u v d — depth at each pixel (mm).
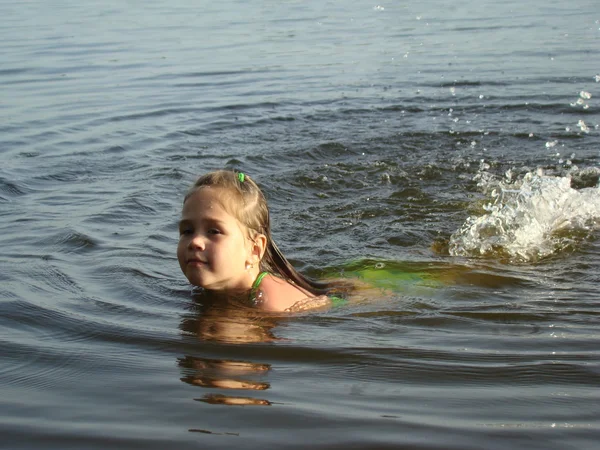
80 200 5324
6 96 9016
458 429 2381
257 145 7008
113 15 16250
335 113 8258
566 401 2578
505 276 4062
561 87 9203
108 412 2492
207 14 16344
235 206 3611
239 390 2652
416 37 13023
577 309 3545
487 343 3098
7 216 4941
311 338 3148
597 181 5957
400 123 7812
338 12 16422
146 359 2922
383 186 5867
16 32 13977
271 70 10602
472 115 8102
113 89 9430
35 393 2641
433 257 4430
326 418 2441
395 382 2729
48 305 3465
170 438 2320
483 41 12477
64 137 7211
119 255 4227
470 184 5902
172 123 7828
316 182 5926
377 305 3639
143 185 5711
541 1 17328
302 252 4512
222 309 3506
